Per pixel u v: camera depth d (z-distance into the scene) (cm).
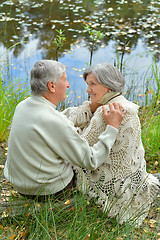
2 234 232
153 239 236
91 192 264
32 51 596
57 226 239
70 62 564
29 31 680
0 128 346
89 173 261
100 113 244
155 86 507
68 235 225
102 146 236
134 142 248
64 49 612
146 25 737
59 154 230
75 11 799
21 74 517
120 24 742
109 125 236
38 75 217
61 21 737
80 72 535
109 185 258
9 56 574
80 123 268
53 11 800
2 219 246
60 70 221
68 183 254
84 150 231
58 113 225
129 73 537
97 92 245
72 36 666
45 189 241
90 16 780
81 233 228
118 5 870
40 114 221
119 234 238
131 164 255
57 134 223
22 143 225
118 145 247
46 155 228
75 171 266
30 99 228
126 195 259
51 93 224
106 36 678
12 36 655
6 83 486
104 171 256
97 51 612
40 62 221
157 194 291
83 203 245
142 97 479
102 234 234
